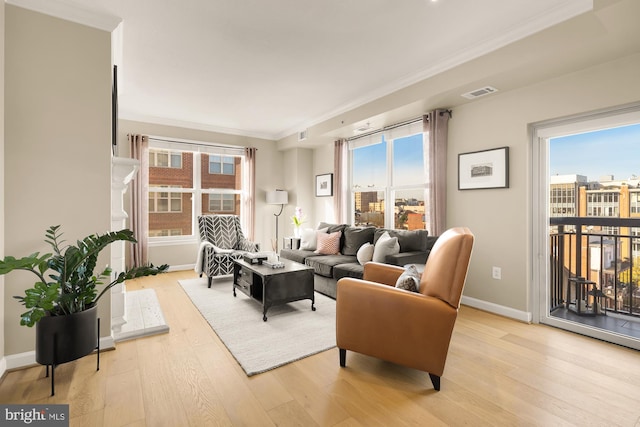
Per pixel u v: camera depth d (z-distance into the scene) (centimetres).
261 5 220
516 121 300
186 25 244
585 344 244
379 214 480
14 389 180
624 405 168
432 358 178
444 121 359
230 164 614
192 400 171
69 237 217
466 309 331
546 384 188
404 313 184
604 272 282
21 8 202
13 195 200
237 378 194
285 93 390
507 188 307
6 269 148
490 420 155
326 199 578
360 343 199
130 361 214
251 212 587
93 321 191
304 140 539
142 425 151
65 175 216
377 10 226
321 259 390
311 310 319
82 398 172
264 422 154
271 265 320
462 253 175
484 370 204
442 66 304
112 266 245
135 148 476
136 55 292
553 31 229
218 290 393
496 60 263
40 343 173
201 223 468
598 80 249
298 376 197
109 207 231
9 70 198
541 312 291
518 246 300
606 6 181
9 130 198
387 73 332
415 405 167
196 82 356
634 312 268
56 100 212
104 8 221
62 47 214
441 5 219
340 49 282
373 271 253
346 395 176
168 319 295
